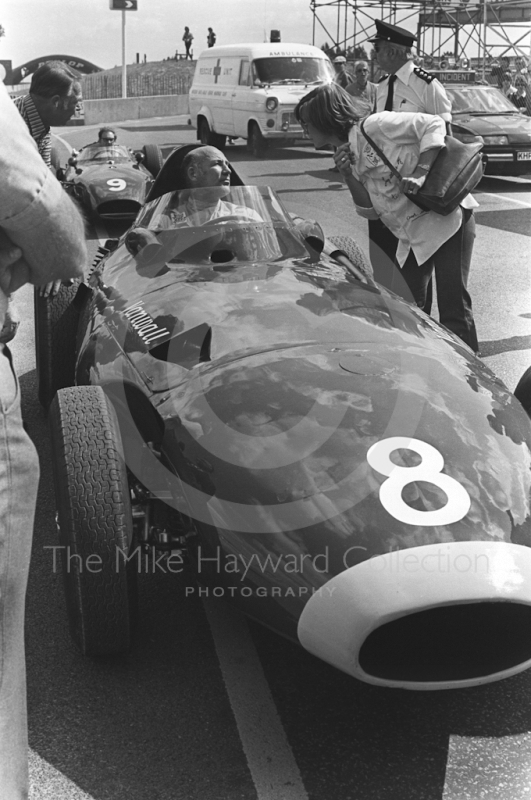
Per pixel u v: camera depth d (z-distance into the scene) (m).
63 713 2.61
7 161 1.57
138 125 30.56
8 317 2.09
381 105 4.94
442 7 25.23
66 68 4.83
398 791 2.28
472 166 4.33
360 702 2.64
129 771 2.37
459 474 2.41
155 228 3.91
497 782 2.31
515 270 8.16
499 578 2.16
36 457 1.78
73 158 11.82
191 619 3.09
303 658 2.86
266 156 17.69
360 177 4.55
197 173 4.06
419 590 2.13
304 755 2.42
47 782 2.34
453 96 14.55
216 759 2.41
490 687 2.69
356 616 2.16
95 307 3.83
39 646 2.96
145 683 2.74
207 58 19.89
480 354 5.75
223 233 3.74
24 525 1.76
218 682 2.74
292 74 18.00
